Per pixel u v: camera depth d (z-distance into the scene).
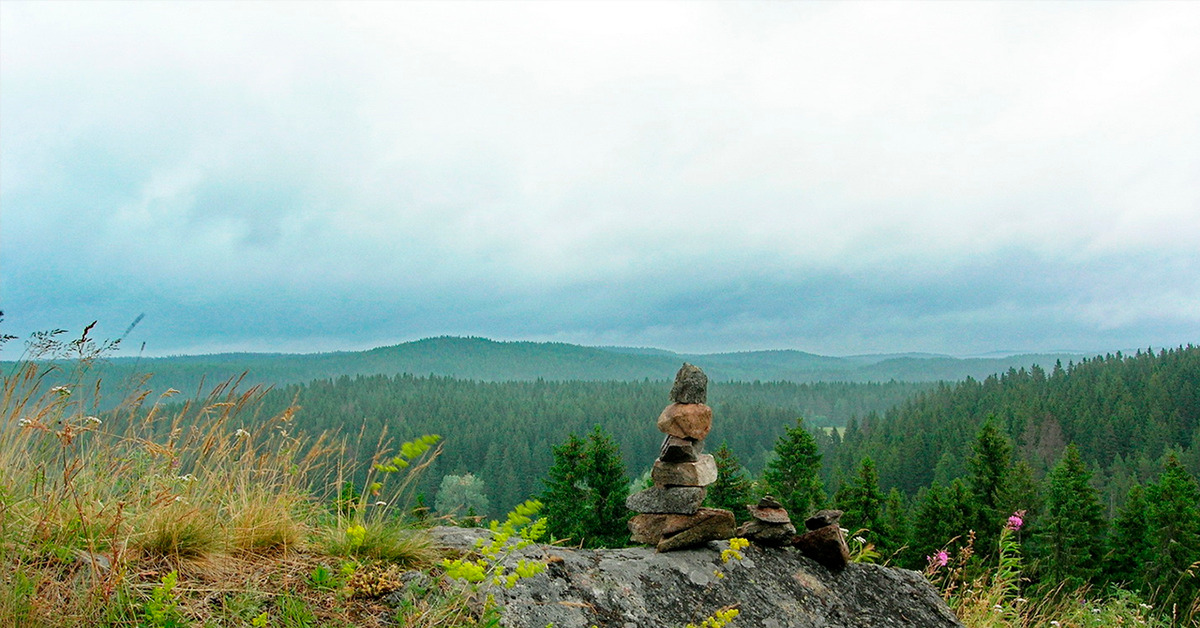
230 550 3.06
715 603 3.85
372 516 3.41
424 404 163.62
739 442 145.88
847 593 4.46
